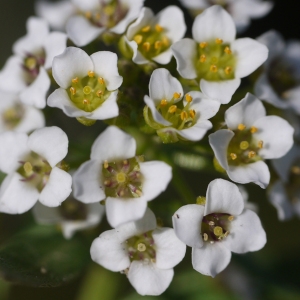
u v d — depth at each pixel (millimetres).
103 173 84
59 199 84
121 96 86
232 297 99
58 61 85
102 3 92
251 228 84
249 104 86
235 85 87
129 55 90
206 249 83
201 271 83
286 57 95
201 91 88
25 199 86
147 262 84
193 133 83
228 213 84
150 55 90
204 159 93
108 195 83
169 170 83
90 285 99
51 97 84
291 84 94
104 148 83
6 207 86
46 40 90
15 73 93
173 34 90
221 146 85
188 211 83
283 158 90
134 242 85
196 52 89
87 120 84
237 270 99
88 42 90
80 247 92
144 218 84
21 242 90
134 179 83
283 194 91
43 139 85
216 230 83
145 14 90
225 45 89
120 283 99
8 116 94
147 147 93
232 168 85
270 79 94
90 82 85
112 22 91
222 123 87
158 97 85
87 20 91
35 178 86
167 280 84
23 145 86
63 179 84
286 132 87
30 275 87
